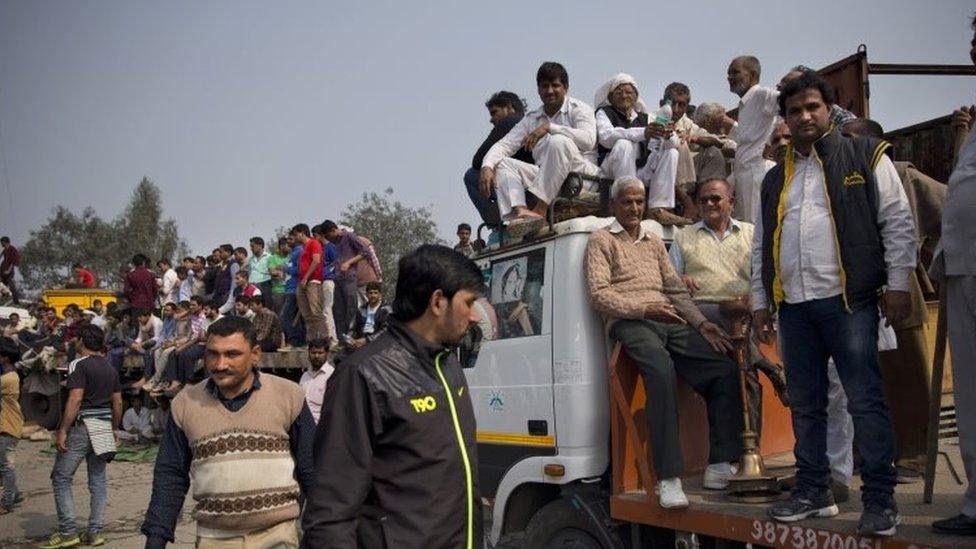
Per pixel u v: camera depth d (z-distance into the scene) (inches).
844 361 115.6
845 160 117.6
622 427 147.4
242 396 133.0
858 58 229.5
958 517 106.7
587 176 191.5
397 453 85.0
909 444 160.1
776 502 126.5
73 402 274.2
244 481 128.2
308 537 82.0
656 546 144.9
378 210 1045.2
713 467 145.6
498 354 176.2
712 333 145.3
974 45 118.7
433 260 89.5
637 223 156.7
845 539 107.9
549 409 160.7
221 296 555.2
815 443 120.3
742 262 161.6
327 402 86.0
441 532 83.7
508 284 179.0
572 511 155.8
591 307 157.6
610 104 214.4
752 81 214.4
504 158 212.4
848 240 115.6
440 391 87.9
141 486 403.9
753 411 147.3
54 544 274.5
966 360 113.0
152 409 561.0
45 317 713.6
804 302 119.6
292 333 460.8
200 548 128.3
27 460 522.9
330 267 427.2
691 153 216.1
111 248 2236.7
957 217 112.7
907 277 113.6
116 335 632.4
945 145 216.8
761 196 129.7
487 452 178.1
